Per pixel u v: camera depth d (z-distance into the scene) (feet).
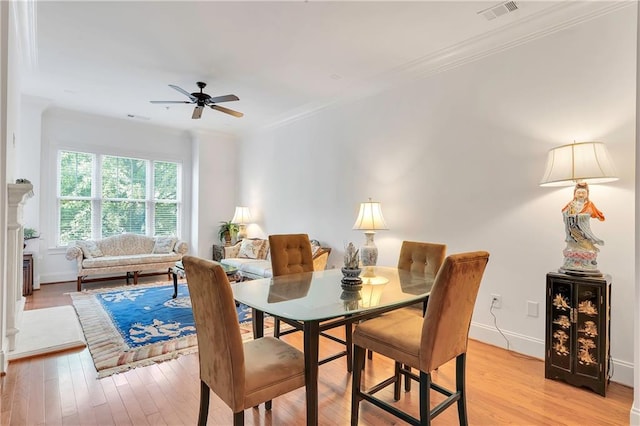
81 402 7.04
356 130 14.85
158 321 12.00
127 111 18.07
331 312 5.98
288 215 18.71
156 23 9.61
